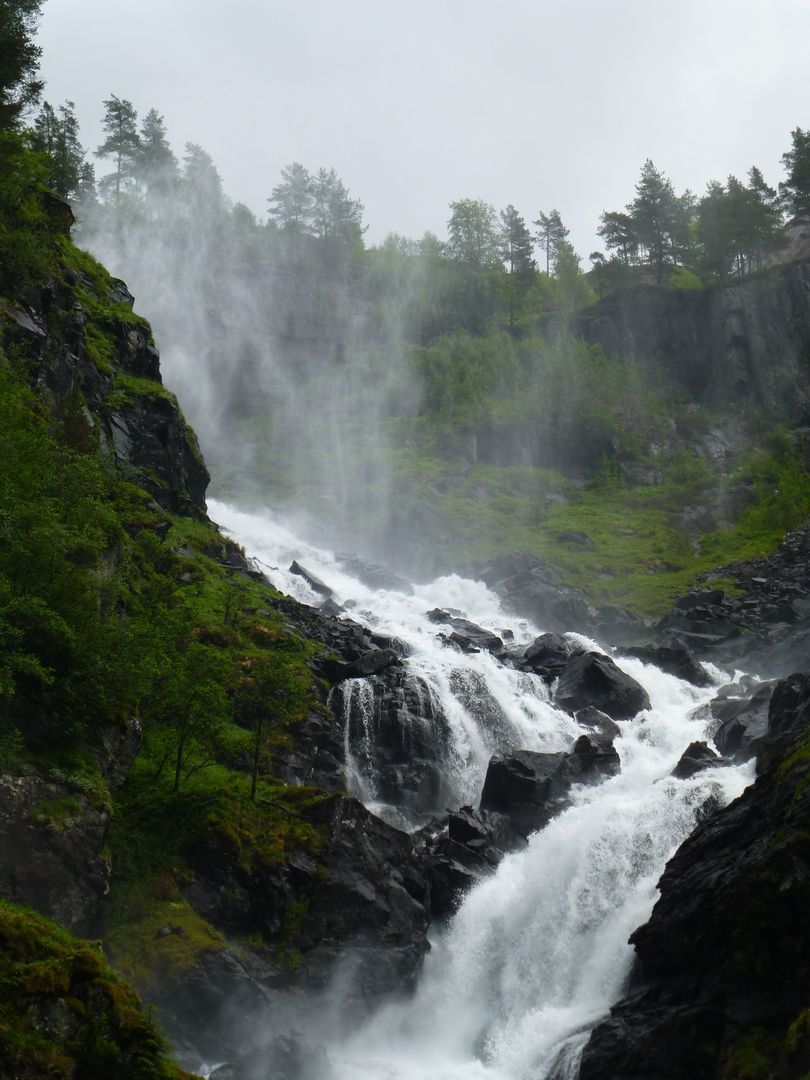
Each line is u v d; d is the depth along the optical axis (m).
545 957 48.62
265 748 54.56
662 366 172.50
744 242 176.00
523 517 136.25
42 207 88.00
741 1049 36.56
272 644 65.44
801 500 132.12
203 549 76.88
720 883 40.59
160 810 47.31
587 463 152.75
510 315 193.38
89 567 48.03
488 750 66.31
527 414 155.62
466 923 49.94
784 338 167.50
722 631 95.50
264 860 46.25
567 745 67.31
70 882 39.56
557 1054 42.09
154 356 89.06
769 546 123.00
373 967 45.59
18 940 31.41
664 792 54.19
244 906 45.16
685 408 165.50
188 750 51.97
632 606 110.12
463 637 81.00
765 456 149.75
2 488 46.25
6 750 40.19
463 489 141.88
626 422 158.25
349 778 60.72
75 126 157.75
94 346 83.12
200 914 44.28
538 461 153.25
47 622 42.50
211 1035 40.69
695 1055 37.81
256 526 118.06
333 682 65.00
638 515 138.50
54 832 39.53
